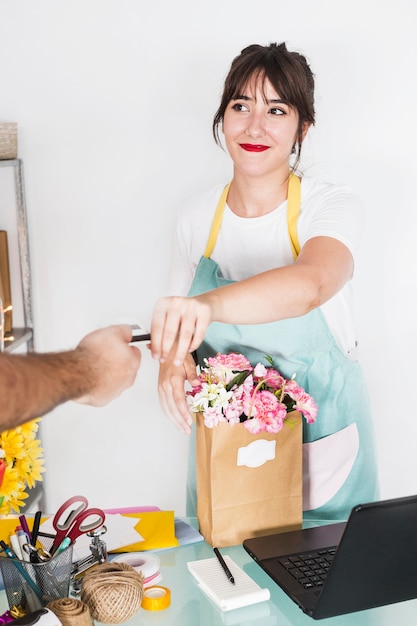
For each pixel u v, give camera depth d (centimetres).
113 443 285
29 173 267
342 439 204
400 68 257
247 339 200
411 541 132
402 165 264
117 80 260
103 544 150
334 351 205
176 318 133
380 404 280
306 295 152
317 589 144
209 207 212
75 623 126
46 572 134
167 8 254
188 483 219
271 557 155
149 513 175
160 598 140
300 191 200
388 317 274
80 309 277
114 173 267
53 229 271
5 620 136
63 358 114
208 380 165
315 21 255
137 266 273
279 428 159
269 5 254
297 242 201
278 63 192
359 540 129
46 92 261
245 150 195
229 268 211
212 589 144
